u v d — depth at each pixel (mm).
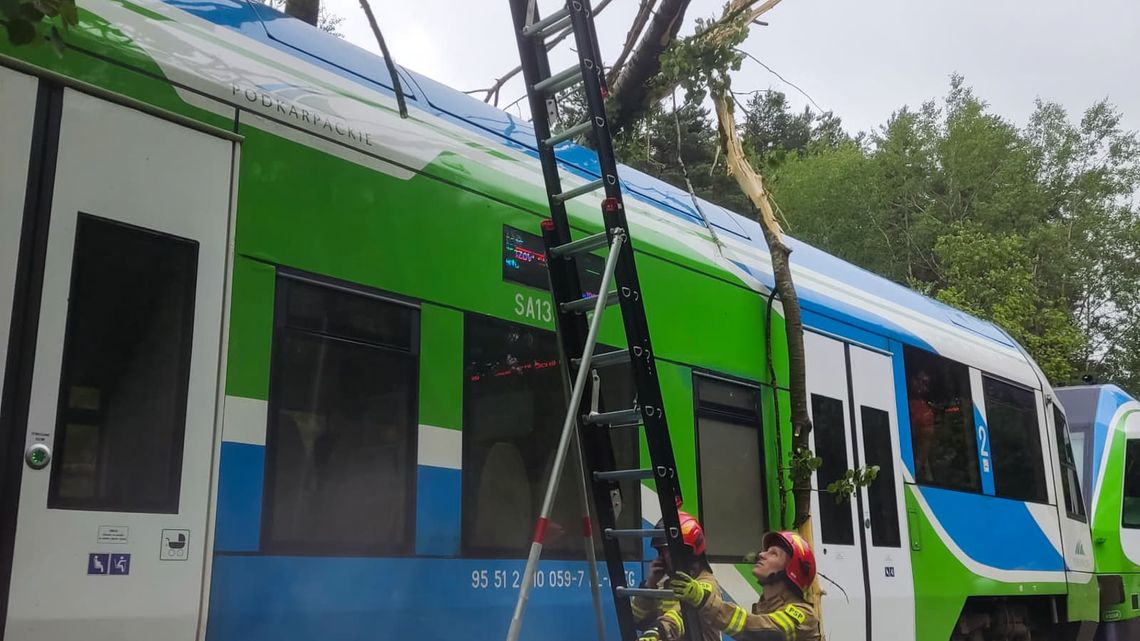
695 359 5969
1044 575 8922
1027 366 9781
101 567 3143
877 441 7301
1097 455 11586
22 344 3090
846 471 6816
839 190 30500
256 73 4055
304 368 3900
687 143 24344
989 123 32219
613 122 6980
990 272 22344
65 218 3256
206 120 3779
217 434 3516
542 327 5031
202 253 3609
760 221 6676
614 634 5039
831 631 6379
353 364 4086
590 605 4941
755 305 6562
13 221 3127
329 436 3938
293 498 3773
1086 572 9828
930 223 29984
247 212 3824
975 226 27891
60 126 3301
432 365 4410
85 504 3145
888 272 30406
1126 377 31828
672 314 5895
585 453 4430
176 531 3342
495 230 4887
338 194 4188
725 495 5949
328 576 3828
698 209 6750
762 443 6328
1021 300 21844
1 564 2941
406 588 4109
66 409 3154
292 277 3928
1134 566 11148
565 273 4531
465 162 4859
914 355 7977
